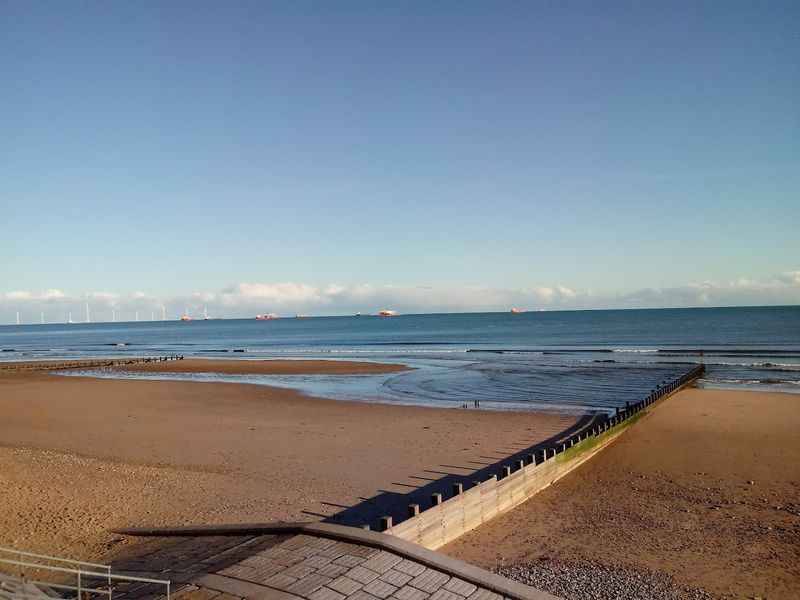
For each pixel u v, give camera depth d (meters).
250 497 18.48
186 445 26.41
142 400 41.47
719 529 15.81
